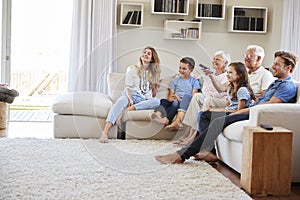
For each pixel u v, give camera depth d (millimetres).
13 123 6223
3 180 3344
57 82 8203
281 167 3309
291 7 6793
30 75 8047
